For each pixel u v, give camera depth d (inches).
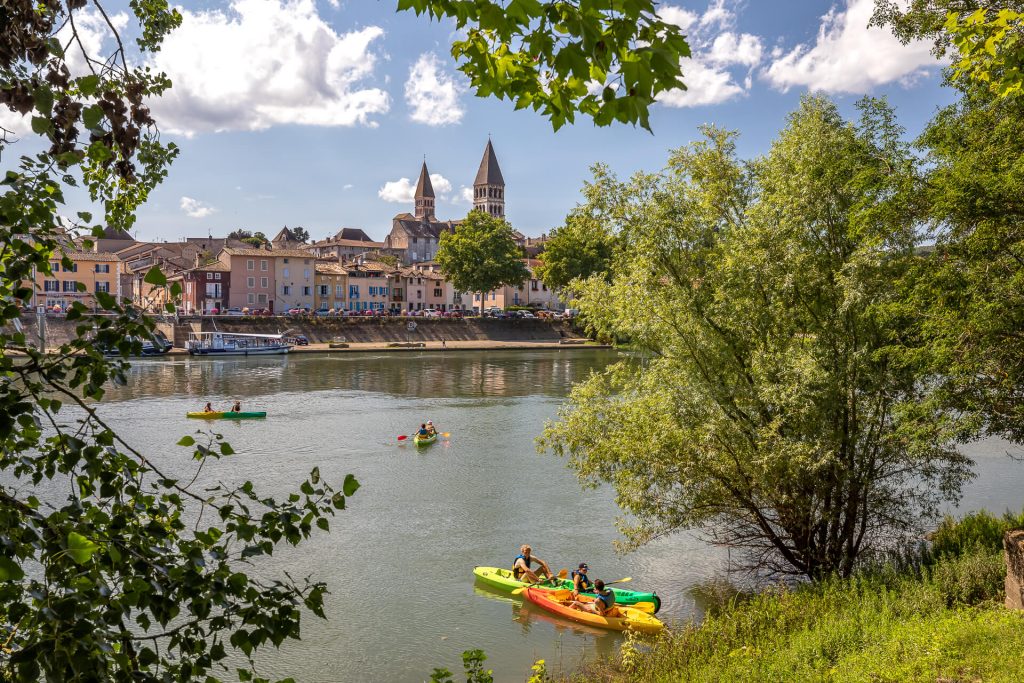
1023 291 506.6
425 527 885.8
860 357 615.8
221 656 158.2
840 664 411.2
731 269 644.1
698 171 695.1
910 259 597.6
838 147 652.1
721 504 662.5
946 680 365.4
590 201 681.6
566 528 883.4
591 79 164.1
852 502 647.8
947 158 583.8
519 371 2689.5
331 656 578.2
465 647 598.5
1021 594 446.6
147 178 201.2
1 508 136.3
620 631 624.7
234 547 781.9
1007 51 329.1
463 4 146.3
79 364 155.9
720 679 429.4
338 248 6279.5
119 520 155.5
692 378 670.5
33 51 170.7
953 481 652.7
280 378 2395.4
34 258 157.3
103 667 135.9
